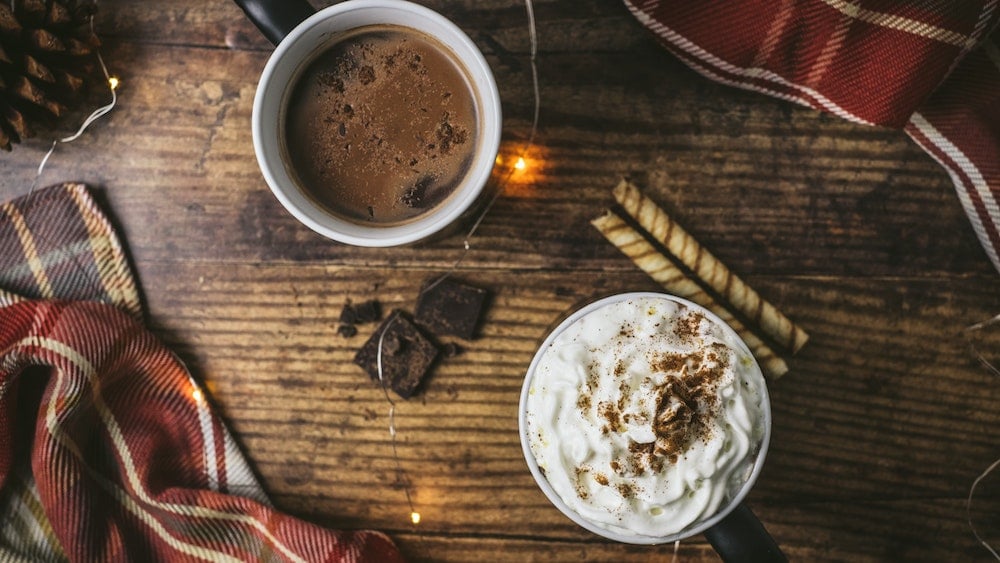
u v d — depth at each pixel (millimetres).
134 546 491
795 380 490
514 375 489
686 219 489
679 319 426
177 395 488
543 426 422
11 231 485
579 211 488
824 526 491
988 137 466
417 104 450
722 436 411
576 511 421
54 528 478
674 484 413
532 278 489
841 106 473
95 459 495
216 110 491
